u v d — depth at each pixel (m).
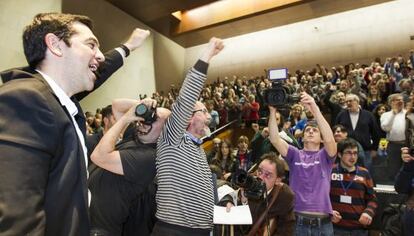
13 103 0.62
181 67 13.44
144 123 1.35
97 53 0.88
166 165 1.32
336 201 2.41
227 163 4.50
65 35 0.80
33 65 0.81
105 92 9.89
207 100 7.83
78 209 0.72
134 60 11.13
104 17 10.06
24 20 7.62
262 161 1.88
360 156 3.30
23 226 0.55
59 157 0.70
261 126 5.06
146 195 1.47
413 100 3.49
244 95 7.64
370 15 9.98
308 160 2.17
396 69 6.61
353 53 10.06
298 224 2.03
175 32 12.32
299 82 8.44
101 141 1.26
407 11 9.41
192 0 10.23
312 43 10.91
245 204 1.63
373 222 2.90
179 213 1.26
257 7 10.59
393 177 3.53
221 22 11.27
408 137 2.43
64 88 0.82
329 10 10.42
